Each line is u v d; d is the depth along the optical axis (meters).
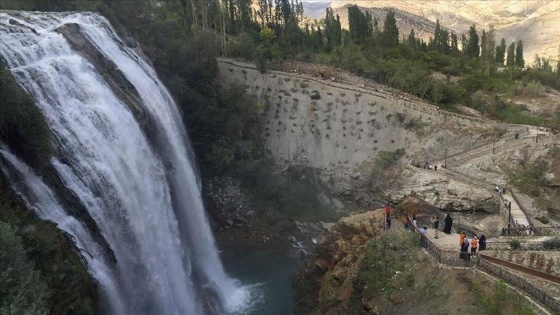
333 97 89.56
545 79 126.62
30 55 44.69
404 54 127.00
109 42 63.25
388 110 87.31
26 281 26.08
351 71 107.62
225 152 79.06
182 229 61.56
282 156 87.94
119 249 42.97
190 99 78.06
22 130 36.44
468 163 78.62
